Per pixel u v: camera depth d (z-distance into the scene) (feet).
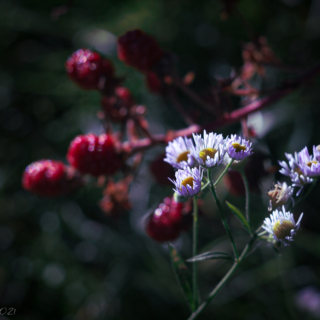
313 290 1.36
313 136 1.42
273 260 1.38
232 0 1.22
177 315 1.39
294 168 0.97
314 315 1.33
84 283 1.45
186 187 0.94
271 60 1.24
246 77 1.27
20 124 1.63
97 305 1.43
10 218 1.52
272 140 1.45
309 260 1.39
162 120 1.50
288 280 1.38
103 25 1.64
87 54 1.18
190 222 1.12
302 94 1.44
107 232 1.48
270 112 1.44
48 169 1.16
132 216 1.45
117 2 1.65
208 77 1.54
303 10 1.50
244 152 0.94
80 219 1.51
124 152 1.14
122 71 1.54
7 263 1.48
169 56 1.16
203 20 1.58
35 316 1.43
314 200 1.41
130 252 1.45
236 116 1.16
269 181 1.30
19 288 1.46
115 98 1.17
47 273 1.46
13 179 1.55
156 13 1.61
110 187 1.19
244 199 1.40
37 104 1.65
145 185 1.45
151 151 1.44
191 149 0.95
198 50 1.57
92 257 1.48
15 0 1.70
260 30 1.54
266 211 1.39
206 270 1.41
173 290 1.40
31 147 1.59
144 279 1.43
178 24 1.60
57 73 1.63
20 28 1.66
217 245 1.42
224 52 1.55
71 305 1.44
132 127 1.17
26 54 1.70
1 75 1.66
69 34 1.67
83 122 1.54
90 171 1.12
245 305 1.37
